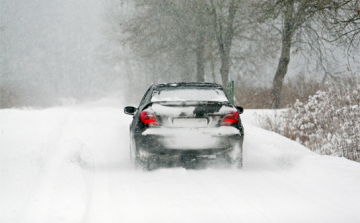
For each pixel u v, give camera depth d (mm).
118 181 21375
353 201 17609
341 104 39750
